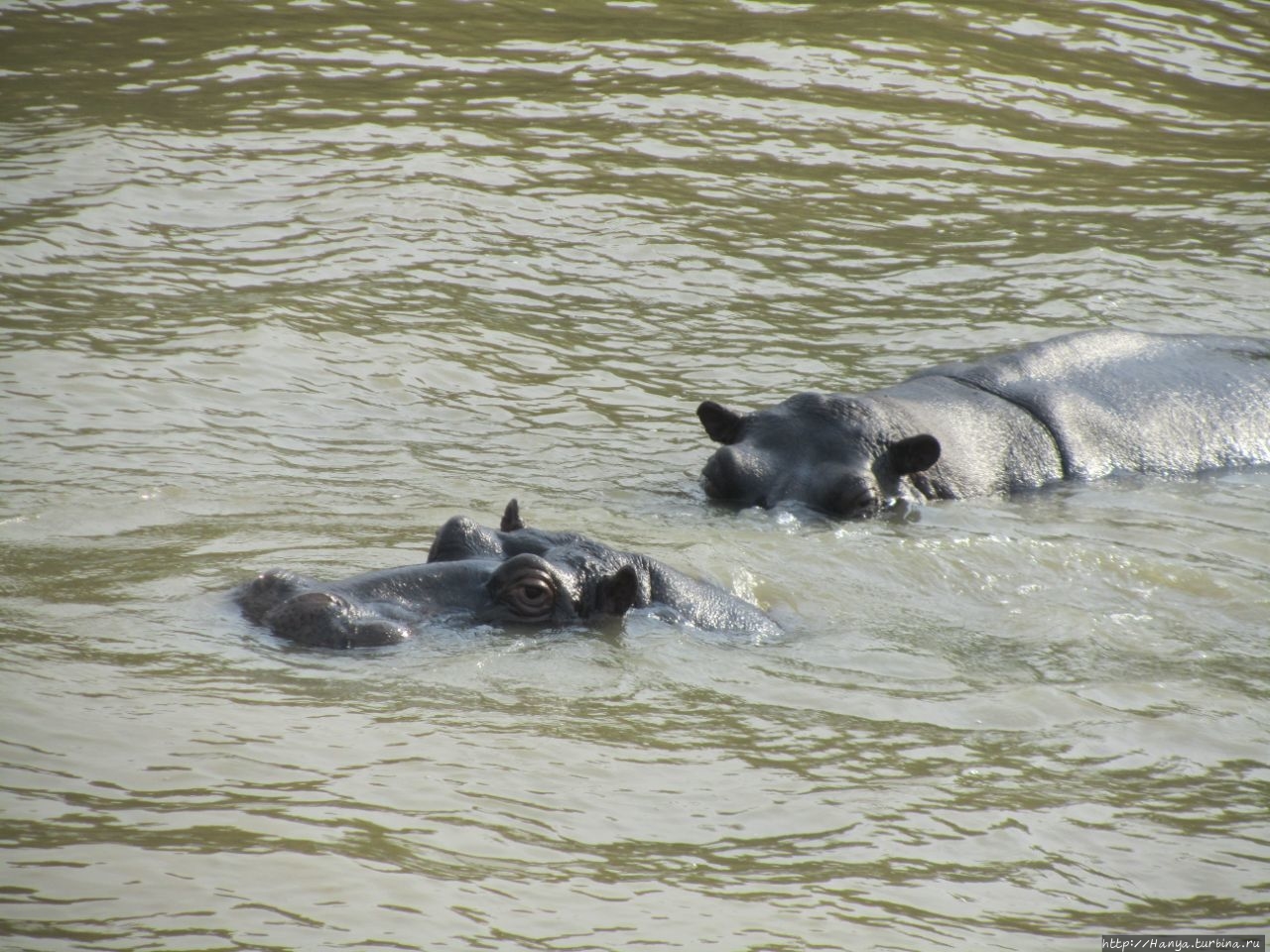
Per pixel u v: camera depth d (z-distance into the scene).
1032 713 22.22
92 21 65.69
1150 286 49.00
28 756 18.14
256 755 18.73
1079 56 70.81
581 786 18.88
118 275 43.56
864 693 22.62
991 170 58.38
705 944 15.74
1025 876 17.64
